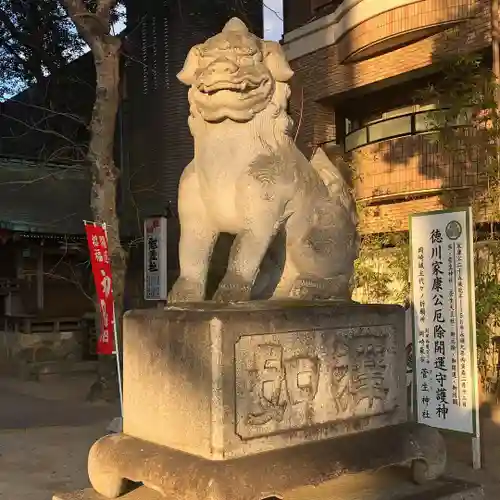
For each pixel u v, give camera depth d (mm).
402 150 10336
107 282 6934
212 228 3256
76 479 4918
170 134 13375
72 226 13352
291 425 2955
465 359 5242
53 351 12883
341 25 10773
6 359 13000
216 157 3109
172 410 2930
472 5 9031
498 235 7961
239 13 12328
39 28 13750
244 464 2684
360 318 3281
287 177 3133
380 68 10523
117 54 8898
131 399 3221
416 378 5555
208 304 3016
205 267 3238
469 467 5199
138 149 14102
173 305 3152
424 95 9016
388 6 9719
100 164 8773
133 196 13906
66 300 13562
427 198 10414
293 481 2744
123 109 14367
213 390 2719
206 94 3061
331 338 3143
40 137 16141
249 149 3109
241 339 2791
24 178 14891
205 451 2742
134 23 13828
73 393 9953
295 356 2984
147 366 3096
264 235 3057
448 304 5355
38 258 13242
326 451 2949
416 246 5594
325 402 3098
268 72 3123
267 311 2895
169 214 12320
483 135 7512
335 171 3615
